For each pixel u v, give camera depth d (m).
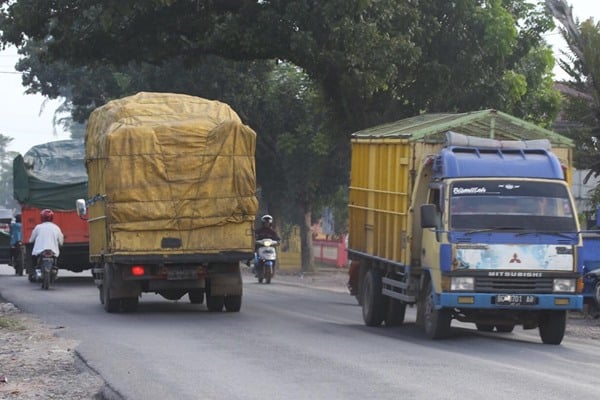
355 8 53.38
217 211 39.28
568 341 34.62
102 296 45.16
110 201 38.62
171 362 26.56
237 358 27.36
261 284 67.62
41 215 57.75
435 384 23.09
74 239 60.19
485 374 24.88
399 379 23.77
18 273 75.12
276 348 29.72
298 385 22.80
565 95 54.31
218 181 39.34
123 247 38.75
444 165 32.91
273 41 56.97
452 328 38.78
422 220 31.97
